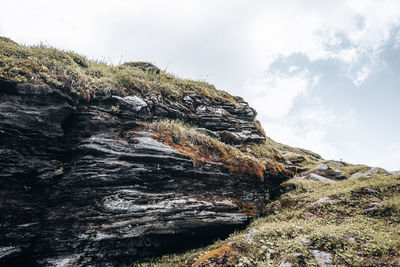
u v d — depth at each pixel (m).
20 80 7.52
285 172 15.24
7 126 7.22
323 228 8.23
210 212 10.11
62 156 8.73
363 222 8.53
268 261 7.17
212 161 11.43
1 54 8.11
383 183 10.93
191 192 10.41
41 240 7.62
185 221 9.46
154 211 8.99
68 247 7.81
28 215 7.53
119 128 10.02
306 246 7.20
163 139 10.37
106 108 10.18
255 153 15.30
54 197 8.12
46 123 8.05
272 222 10.54
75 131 9.07
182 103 14.70
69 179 8.38
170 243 9.55
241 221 10.73
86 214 8.20
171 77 16.44
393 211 8.77
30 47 10.38
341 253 6.71
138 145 9.57
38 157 8.02
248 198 12.34
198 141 11.80
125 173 9.07
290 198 12.23
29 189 7.74
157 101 12.72
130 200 8.83
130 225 8.57
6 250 6.85
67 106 8.56
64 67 9.52
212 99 16.81
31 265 7.44
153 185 9.63
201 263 7.32
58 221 7.94
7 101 7.32
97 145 9.04
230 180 11.83
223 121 15.98
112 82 11.16
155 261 8.82
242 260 7.31
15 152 7.44
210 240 10.22
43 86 7.91
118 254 8.45
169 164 9.96
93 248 8.05
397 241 6.68
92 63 13.02
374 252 6.49
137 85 12.38
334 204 10.33
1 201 7.05
